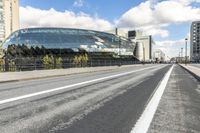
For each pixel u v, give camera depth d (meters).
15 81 22.64
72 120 7.05
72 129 6.12
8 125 6.46
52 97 11.51
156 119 7.21
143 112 8.20
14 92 13.44
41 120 7.02
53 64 37.12
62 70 33.22
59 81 21.59
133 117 7.48
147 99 10.99
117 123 6.74
